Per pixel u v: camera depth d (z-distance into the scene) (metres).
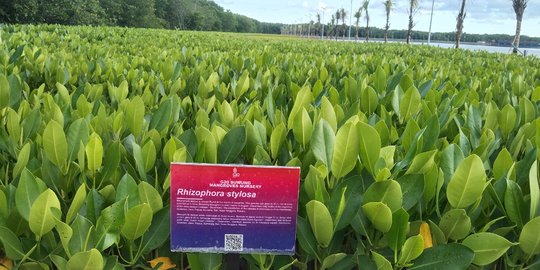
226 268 1.85
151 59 5.43
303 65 5.65
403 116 2.82
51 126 1.78
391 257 1.69
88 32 12.77
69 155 1.91
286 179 1.62
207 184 1.61
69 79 4.14
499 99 3.74
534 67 7.96
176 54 5.91
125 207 1.54
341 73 5.28
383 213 1.53
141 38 11.96
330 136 1.89
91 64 4.57
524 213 1.69
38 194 1.57
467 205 1.65
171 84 3.84
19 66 4.44
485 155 2.08
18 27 12.37
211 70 4.56
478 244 1.58
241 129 2.02
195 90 4.09
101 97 3.14
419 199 1.69
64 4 38.72
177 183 1.60
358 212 1.70
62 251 1.57
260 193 1.63
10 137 2.17
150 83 3.87
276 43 12.58
